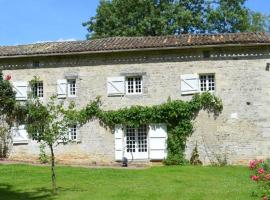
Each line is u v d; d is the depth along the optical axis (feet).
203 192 52.11
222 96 79.36
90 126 83.82
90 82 84.07
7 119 87.76
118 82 82.79
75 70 84.84
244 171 70.44
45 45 91.20
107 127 83.15
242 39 78.54
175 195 50.55
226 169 72.84
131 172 69.10
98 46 83.97
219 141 79.25
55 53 83.76
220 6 130.82
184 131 79.92
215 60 79.82
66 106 84.64
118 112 82.12
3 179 63.00
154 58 81.87
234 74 79.20
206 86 80.59
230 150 78.89
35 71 86.63
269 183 47.80
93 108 83.30
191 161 79.87
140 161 81.76
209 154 79.36
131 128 82.74
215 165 78.74
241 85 79.00
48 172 68.85
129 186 56.49
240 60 79.15
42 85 86.43
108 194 51.47
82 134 83.97
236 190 53.01
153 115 80.69
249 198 48.49
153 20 126.41
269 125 78.18
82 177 64.08
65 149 84.58
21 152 86.99
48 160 84.07
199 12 129.80
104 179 62.34
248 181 60.29
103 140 83.20
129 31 127.65
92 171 69.82
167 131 81.00
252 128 78.54
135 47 80.74
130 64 82.74
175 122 80.69
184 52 80.79
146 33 128.47
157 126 81.10
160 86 81.41
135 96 82.28
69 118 56.03
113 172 68.85
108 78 83.30
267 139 78.07
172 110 80.02
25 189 55.83
